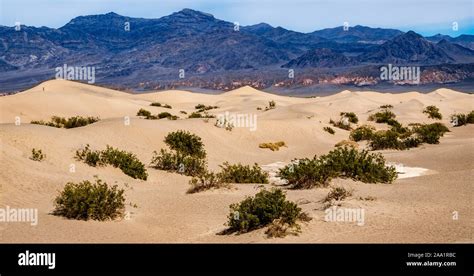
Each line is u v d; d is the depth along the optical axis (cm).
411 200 1530
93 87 9162
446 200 1503
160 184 2177
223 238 1256
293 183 1941
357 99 7950
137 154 2677
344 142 3600
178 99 9181
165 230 1366
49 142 2330
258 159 3116
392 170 2053
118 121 3173
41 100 5009
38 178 1803
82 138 2597
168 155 2520
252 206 1332
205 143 3250
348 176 2050
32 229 1307
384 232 1200
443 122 5806
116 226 1385
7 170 1773
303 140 3912
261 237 1221
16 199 1577
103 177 2073
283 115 5381
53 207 1530
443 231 1173
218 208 1597
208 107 7538
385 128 5259
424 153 2900
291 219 1276
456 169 2334
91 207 1422
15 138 2241
